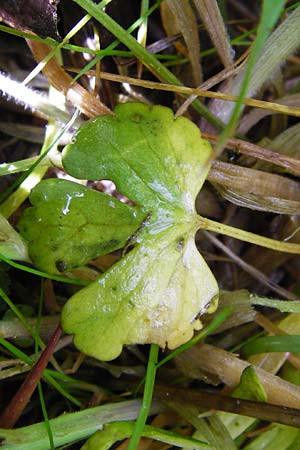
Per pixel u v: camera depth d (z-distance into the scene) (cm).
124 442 12
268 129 14
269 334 13
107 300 11
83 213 11
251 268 14
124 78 12
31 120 14
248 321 13
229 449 12
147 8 12
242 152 13
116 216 11
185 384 13
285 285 14
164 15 13
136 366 13
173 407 12
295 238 13
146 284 11
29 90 12
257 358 13
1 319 12
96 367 13
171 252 11
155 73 13
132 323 11
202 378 13
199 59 13
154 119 11
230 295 13
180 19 13
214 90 14
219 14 12
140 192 11
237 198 13
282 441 12
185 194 11
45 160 12
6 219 12
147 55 12
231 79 13
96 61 12
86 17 12
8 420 11
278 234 14
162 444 12
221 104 13
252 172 13
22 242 11
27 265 13
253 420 12
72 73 13
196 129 12
